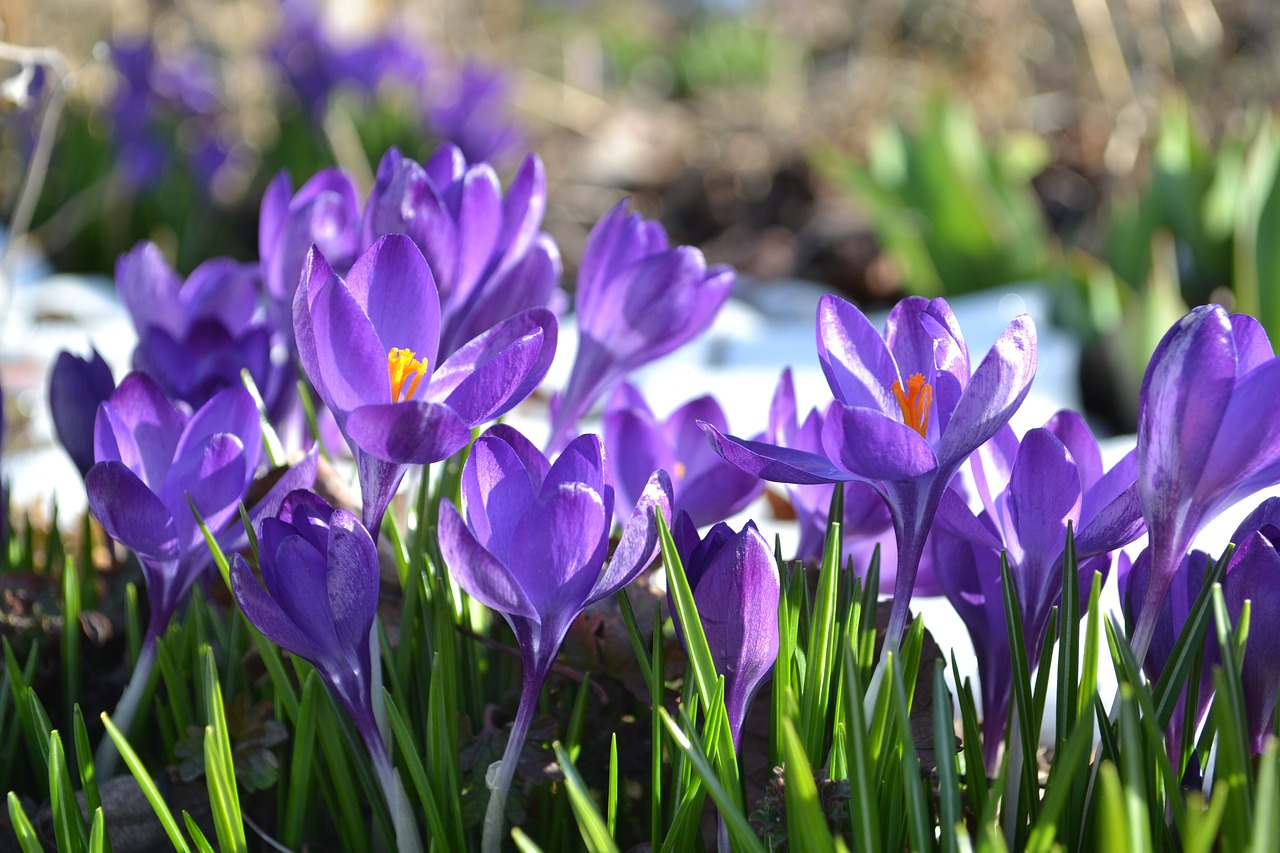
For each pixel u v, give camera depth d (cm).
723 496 66
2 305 94
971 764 59
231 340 70
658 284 65
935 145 231
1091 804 58
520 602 56
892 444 56
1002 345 56
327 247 67
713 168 340
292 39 270
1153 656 61
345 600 58
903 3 371
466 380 58
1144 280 195
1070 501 59
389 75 279
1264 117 174
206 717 64
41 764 64
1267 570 58
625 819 64
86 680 68
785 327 197
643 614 66
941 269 233
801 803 55
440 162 67
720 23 508
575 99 393
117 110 240
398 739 59
